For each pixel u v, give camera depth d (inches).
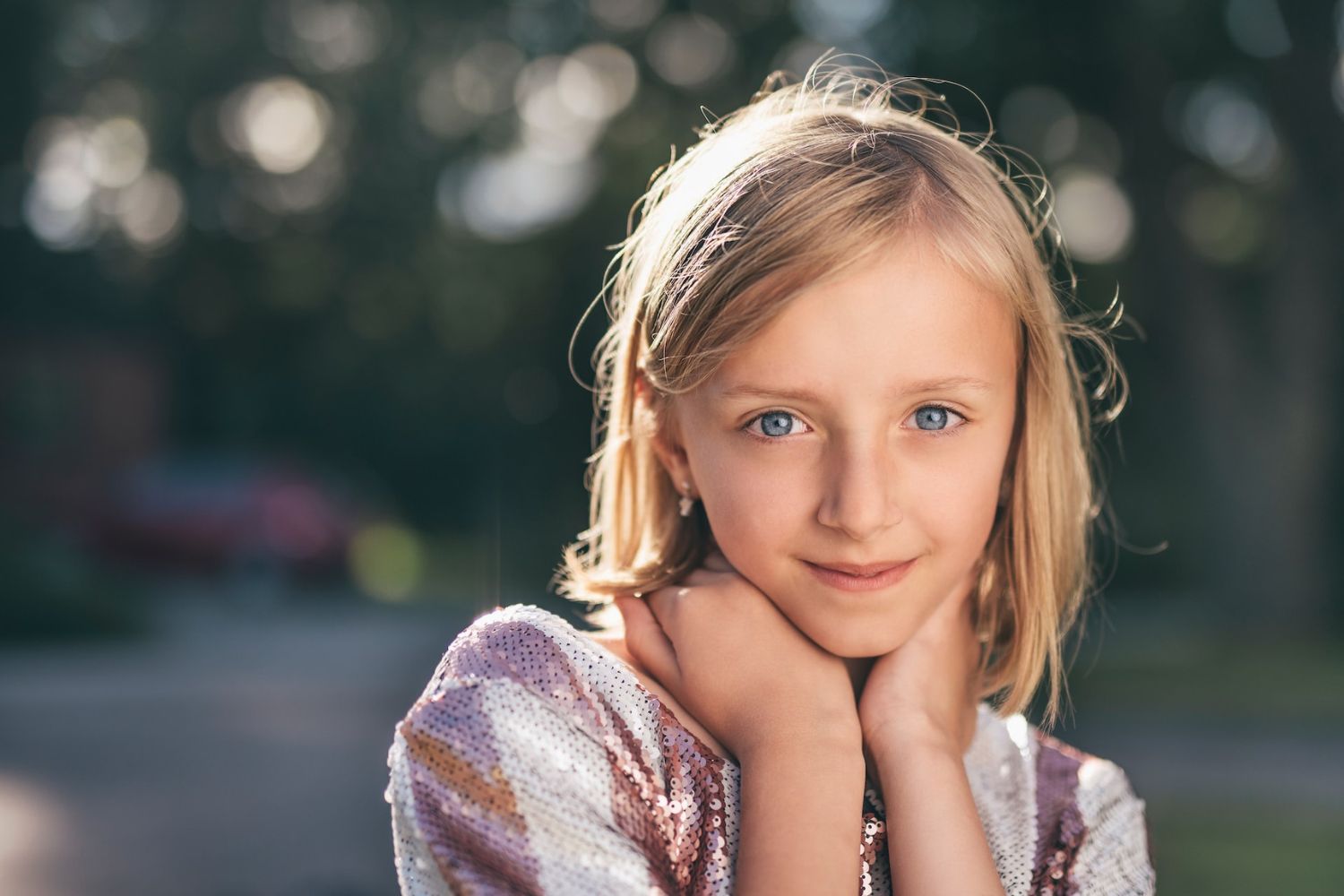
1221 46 491.8
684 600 51.3
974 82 457.1
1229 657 462.3
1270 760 307.9
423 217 941.8
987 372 48.6
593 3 581.9
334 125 938.1
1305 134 501.0
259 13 920.9
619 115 590.9
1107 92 486.9
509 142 773.9
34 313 770.2
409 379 1053.2
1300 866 213.8
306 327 1015.6
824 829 45.9
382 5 845.2
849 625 47.9
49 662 419.5
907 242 47.1
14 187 789.9
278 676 394.6
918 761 50.4
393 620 546.3
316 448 1082.7
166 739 305.3
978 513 48.9
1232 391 524.1
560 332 763.4
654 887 45.6
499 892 44.5
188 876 200.4
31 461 746.8
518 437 800.9
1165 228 513.7
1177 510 696.4
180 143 951.6
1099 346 66.0
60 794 252.5
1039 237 64.5
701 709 49.3
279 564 598.2
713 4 518.9
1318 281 525.0
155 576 591.5
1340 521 591.8
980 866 48.1
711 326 47.3
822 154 49.3
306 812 240.5
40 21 769.6
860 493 46.1
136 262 975.6
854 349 46.1
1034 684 56.4
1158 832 238.8
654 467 55.8
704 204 50.1
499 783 45.8
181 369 988.6
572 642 49.4
